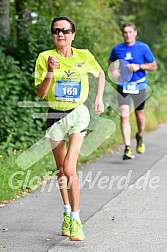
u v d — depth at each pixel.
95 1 29.22
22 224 11.86
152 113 28.78
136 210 12.88
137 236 11.09
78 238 10.76
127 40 18.22
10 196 13.70
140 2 46.56
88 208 13.04
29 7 23.72
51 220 12.15
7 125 18.08
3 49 19.56
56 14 25.88
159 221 12.05
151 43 47.53
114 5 31.81
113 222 11.99
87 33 23.89
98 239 10.91
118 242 10.75
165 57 47.91
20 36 21.44
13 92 18.91
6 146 17.41
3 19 21.94
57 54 10.76
